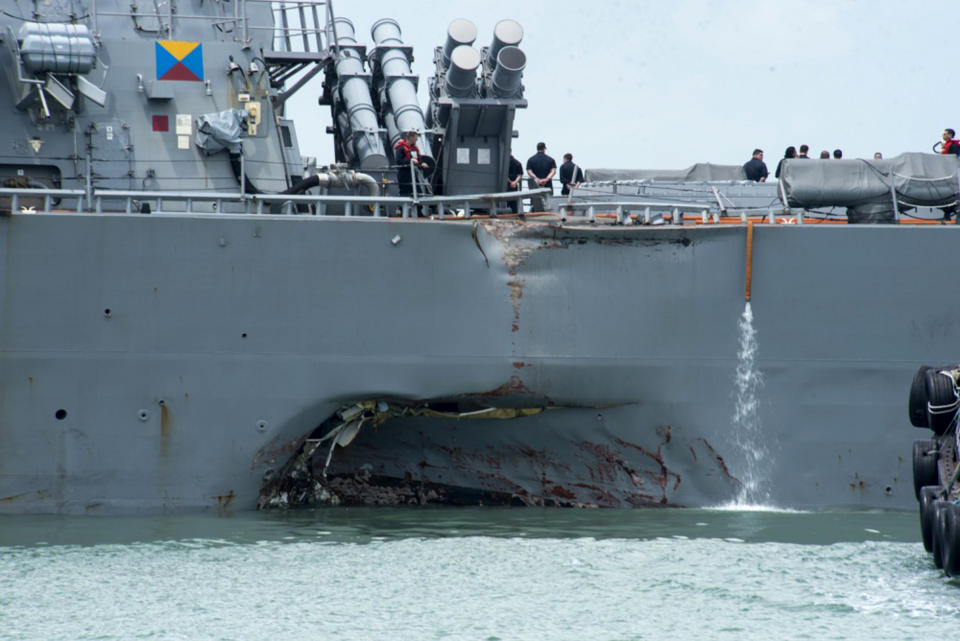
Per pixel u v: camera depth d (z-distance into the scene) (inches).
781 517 2094.0
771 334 2151.8
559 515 2132.1
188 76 2370.8
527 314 2132.1
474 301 2126.0
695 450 2177.7
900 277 2144.4
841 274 2146.9
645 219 2158.0
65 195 2076.8
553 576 1631.4
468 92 2514.8
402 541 1865.2
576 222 2161.7
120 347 2068.2
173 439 2087.8
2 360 2048.5
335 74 2810.0
